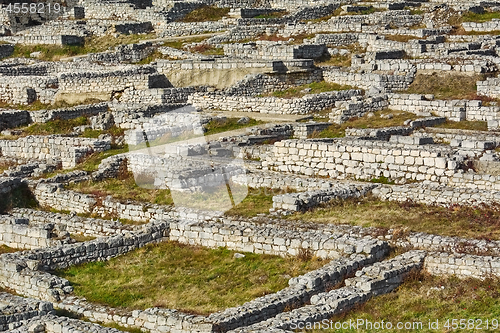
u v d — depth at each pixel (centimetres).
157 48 7381
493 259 3306
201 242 3903
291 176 4644
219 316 3006
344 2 7969
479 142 4722
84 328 2936
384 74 6131
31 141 5469
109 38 7856
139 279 3591
